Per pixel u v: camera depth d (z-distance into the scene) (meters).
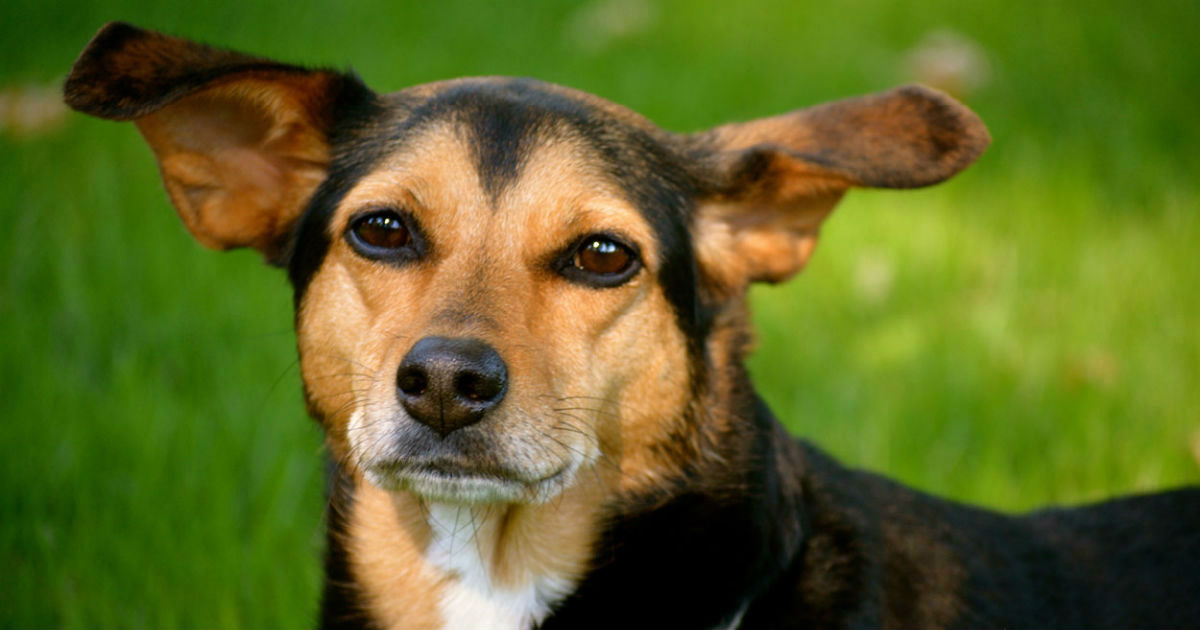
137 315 8.43
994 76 13.26
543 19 15.39
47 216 9.55
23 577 6.20
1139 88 12.91
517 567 4.98
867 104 5.16
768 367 8.67
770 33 14.77
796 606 4.87
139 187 10.27
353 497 5.18
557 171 4.73
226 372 7.91
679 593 4.92
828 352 8.83
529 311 4.54
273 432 7.25
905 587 5.02
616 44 14.48
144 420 7.21
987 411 8.00
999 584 5.19
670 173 5.08
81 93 4.42
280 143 5.10
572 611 5.00
